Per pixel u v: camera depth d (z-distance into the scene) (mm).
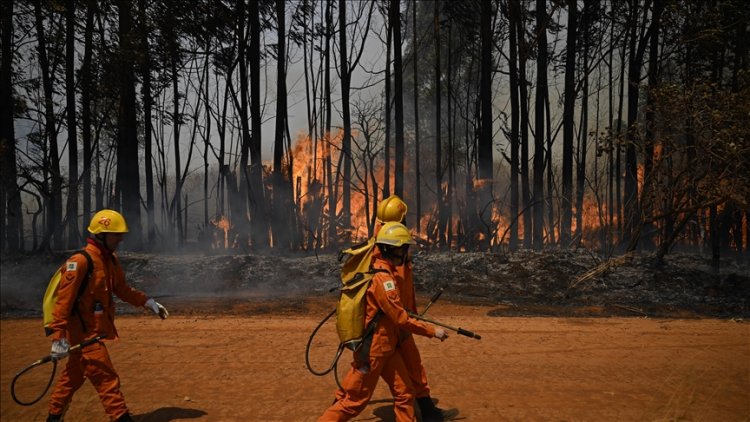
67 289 5039
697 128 12656
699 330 9828
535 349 8422
